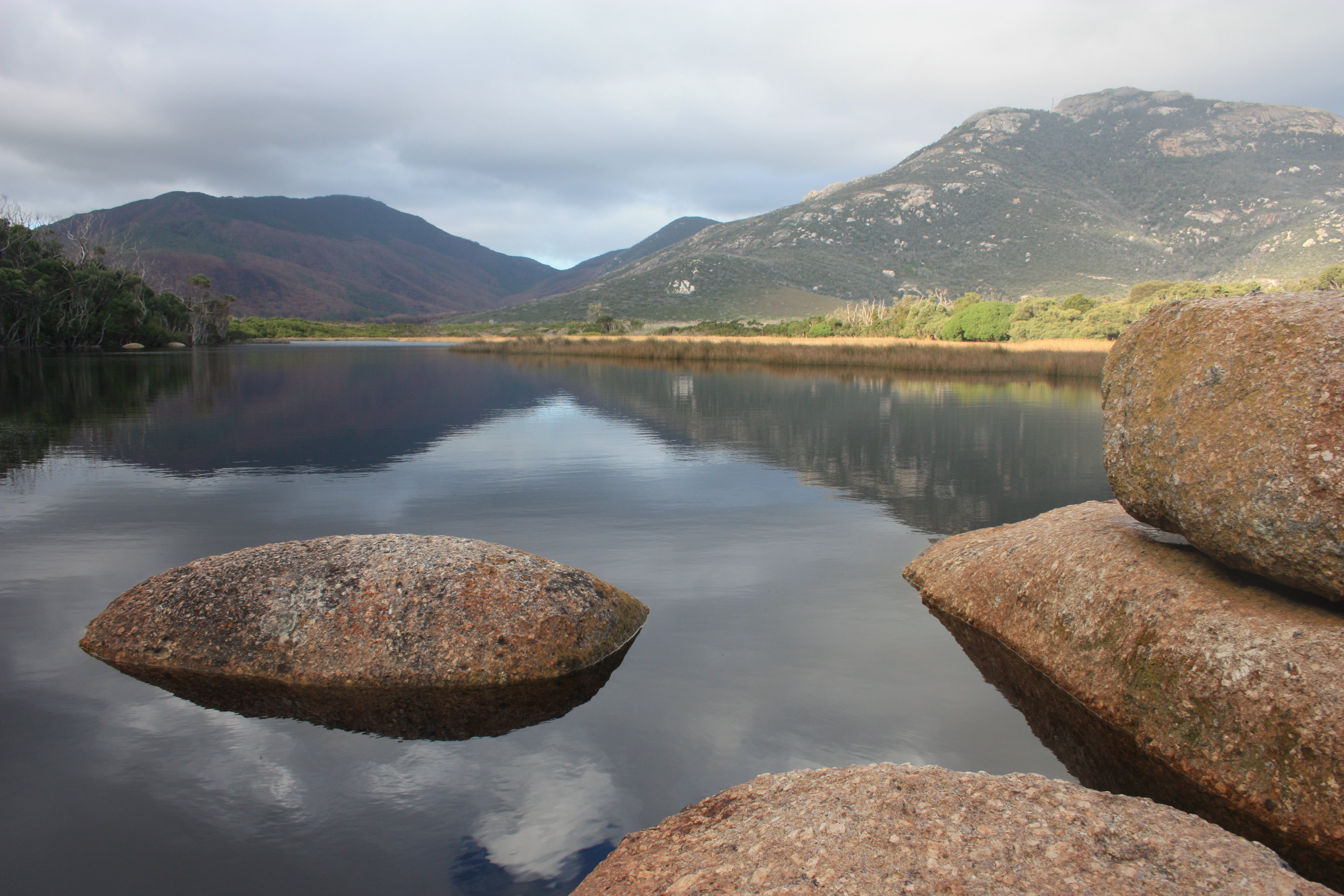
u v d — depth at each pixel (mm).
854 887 1871
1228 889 1853
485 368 31047
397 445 10938
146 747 3027
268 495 7480
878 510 6922
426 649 3672
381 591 3883
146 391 19688
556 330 104938
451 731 3176
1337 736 2582
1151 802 2277
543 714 3326
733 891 1907
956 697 3490
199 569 4125
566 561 5371
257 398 18250
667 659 3865
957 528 6289
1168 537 3951
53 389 20109
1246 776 2727
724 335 62125
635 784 2783
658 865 2100
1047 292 154375
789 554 5605
